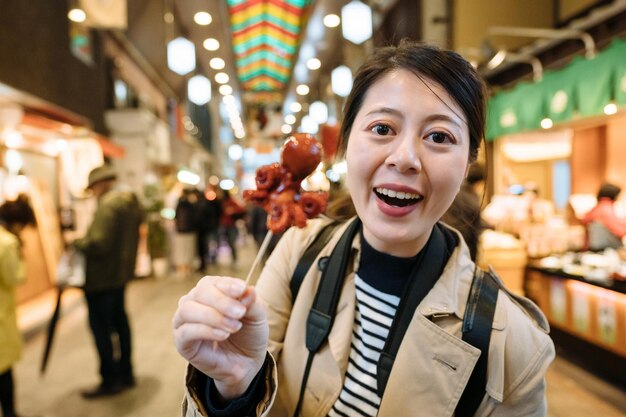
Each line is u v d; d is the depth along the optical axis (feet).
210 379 2.32
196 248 26.17
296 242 3.40
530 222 16.34
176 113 47.06
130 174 29.30
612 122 16.08
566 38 14.70
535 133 19.10
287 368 2.93
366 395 2.67
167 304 18.15
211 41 32.17
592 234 12.92
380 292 2.84
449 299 2.63
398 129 2.39
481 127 2.61
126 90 33.30
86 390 10.34
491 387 2.43
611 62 12.12
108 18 17.47
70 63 21.97
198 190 25.40
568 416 9.09
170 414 9.36
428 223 2.43
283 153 2.56
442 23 18.95
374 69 2.58
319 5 24.89
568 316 11.64
